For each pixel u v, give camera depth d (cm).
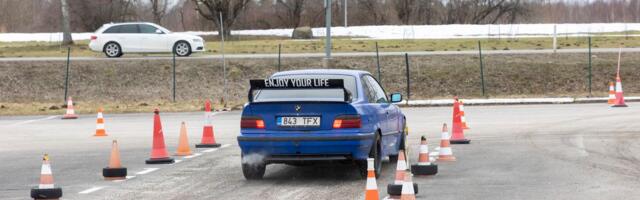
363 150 1650
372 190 1229
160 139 2028
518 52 5444
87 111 3991
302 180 1712
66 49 6731
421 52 5750
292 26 11738
